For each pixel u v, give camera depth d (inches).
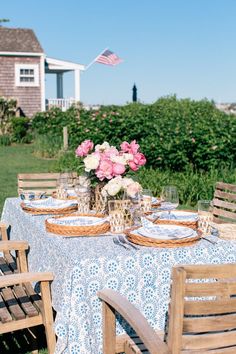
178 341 83.7
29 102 1021.8
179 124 446.3
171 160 382.9
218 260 123.6
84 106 1015.6
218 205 182.5
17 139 819.4
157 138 410.0
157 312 119.8
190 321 83.6
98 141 524.1
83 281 113.7
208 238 130.2
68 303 114.0
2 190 395.2
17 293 135.1
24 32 1055.6
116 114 558.3
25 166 542.6
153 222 138.7
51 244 129.0
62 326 113.7
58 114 827.4
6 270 156.8
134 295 117.6
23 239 161.0
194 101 986.7
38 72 1019.3
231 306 84.0
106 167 143.9
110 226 137.4
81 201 156.3
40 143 676.7
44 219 154.3
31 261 147.0
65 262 117.6
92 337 114.8
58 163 508.7
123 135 521.0
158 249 119.7
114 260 115.6
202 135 390.0
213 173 361.1
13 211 178.2
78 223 138.2
